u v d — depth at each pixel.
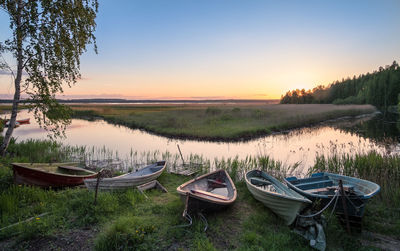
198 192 6.56
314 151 15.15
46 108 10.06
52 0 9.34
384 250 4.68
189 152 15.31
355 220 5.35
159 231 5.16
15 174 7.14
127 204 6.55
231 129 22.34
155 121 29.50
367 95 68.06
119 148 16.59
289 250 4.50
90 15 10.66
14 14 8.98
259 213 6.31
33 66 9.38
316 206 5.51
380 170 8.40
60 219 5.54
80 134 23.58
